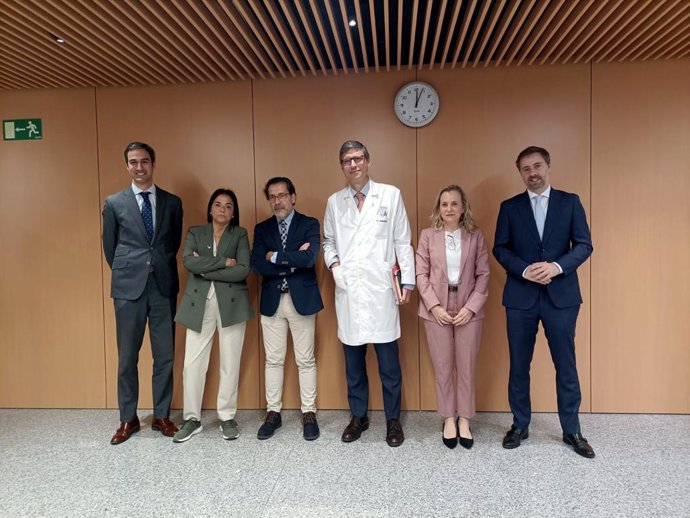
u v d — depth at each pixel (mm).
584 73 2836
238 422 2889
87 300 3150
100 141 3104
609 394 2918
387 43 2535
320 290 3018
